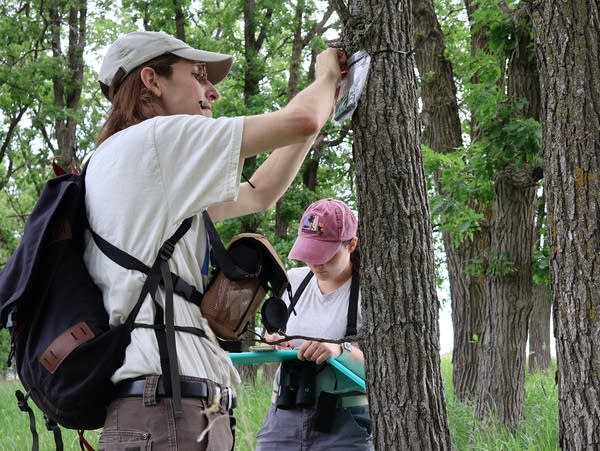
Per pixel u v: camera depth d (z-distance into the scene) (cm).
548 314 1850
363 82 300
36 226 250
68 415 247
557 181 342
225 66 291
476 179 864
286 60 2283
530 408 885
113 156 255
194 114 278
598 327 328
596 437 327
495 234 851
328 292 379
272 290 271
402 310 313
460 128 1069
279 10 1980
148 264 247
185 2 1920
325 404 363
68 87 2167
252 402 820
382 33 309
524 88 809
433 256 322
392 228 313
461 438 754
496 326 844
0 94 2197
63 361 239
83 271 252
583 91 338
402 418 314
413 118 316
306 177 2069
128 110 272
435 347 319
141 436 239
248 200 307
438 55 1059
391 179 311
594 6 342
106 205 251
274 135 252
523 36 800
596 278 329
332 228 370
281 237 1938
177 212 248
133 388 242
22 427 1003
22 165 2588
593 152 335
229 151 247
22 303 246
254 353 364
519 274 838
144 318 245
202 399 246
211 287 260
